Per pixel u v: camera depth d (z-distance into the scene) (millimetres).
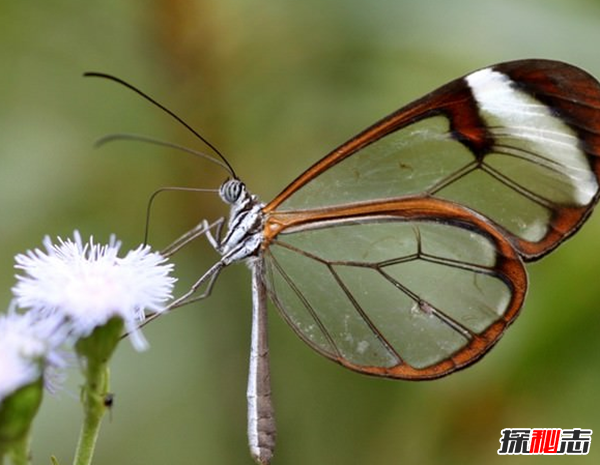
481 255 402
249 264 404
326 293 406
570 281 410
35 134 419
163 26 417
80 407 416
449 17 416
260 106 421
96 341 380
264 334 402
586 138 397
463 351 403
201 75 419
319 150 422
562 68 396
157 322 419
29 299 380
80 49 419
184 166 421
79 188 419
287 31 419
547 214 400
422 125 401
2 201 417
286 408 424
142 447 417
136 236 420
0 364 374
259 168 422
